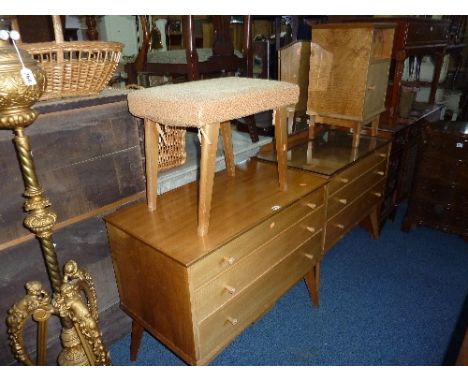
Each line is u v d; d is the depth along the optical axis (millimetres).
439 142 2488
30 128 1165
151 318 1423
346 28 2002
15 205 1190
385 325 1898
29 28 2014
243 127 2393
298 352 1738
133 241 1311
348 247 2615
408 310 2002
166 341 1387
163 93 1214
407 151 2795
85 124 1299
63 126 1243
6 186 1157
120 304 1572
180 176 1704
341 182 1936
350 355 1721
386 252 2553
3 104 829
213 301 1271
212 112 1122
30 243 1262
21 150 937
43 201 1018
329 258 2482
